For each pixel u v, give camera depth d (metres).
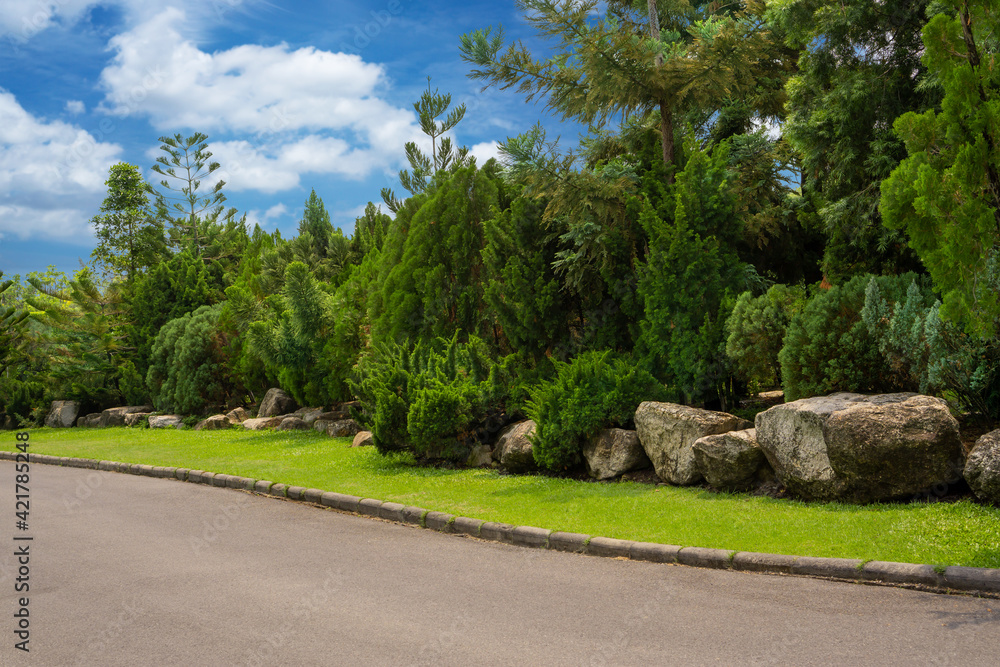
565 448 10.62
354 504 9.59
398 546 7.58
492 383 12.68
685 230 11.63
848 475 7.62
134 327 28.84
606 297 13.75
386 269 17.14
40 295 29.70
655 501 8.56
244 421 20.86
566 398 10.80
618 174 12.84
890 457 7.33
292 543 7.80
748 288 12.07
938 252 6.45
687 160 13.20
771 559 6.02
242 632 5.02
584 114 13.92
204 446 17.00
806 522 7.04
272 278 24.03
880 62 11.98
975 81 6.35
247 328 21.39
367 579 6.30
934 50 6.69
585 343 13.83
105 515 9.64
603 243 12.62
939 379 7.95
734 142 14.70
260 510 9.80
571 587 5.88
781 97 16.70
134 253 39.47
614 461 10.19
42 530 8.71
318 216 31.11
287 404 21.56
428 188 17.59
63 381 28.19
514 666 4.31
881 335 8.60
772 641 4.49
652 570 6.29
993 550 5.64
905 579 5.42
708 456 8.88
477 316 15.61
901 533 6.33
